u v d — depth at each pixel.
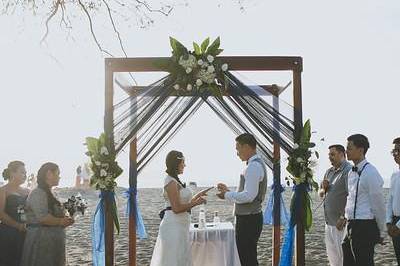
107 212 5.30
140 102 5.41
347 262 5.16
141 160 6.23
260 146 6.04
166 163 5.32
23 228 5.46
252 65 5.41
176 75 5.34
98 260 5.34
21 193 5.69
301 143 5.27
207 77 5.23
